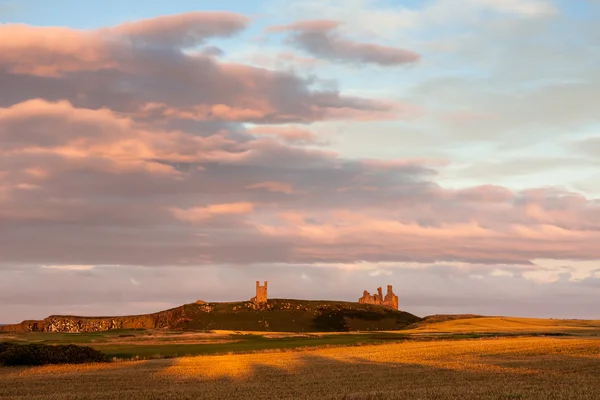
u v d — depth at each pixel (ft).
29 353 227.40
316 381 160.86
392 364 205.87
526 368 180.34
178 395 135.33
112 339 391.04
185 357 253.65
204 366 209.15
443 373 173.27
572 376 157.69
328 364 210.18
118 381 168.96
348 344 319.68
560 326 595.47
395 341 337.93
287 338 393.29
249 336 423.23
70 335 435.12
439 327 627.05
